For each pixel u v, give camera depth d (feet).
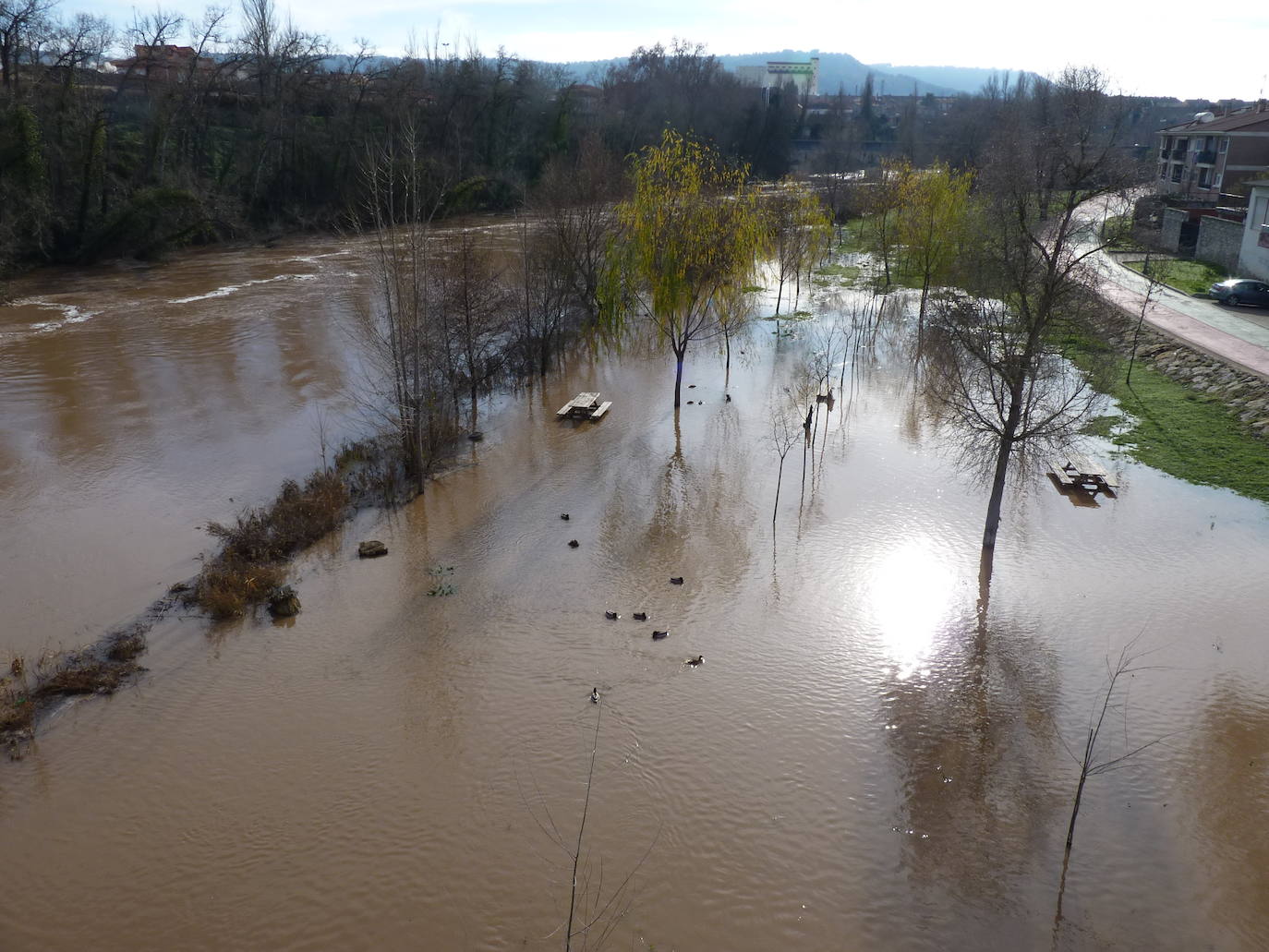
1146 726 47.96
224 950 35.04
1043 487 77.92
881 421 96.12
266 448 86.94
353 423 93.91
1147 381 106.22
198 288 159.74
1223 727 47.78
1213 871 39.06
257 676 51.75
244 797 42.65
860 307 157.58
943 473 81.41
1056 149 102.99
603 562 64.90
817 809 42.37
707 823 41.42
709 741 46.55
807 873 38.96
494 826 41.01
